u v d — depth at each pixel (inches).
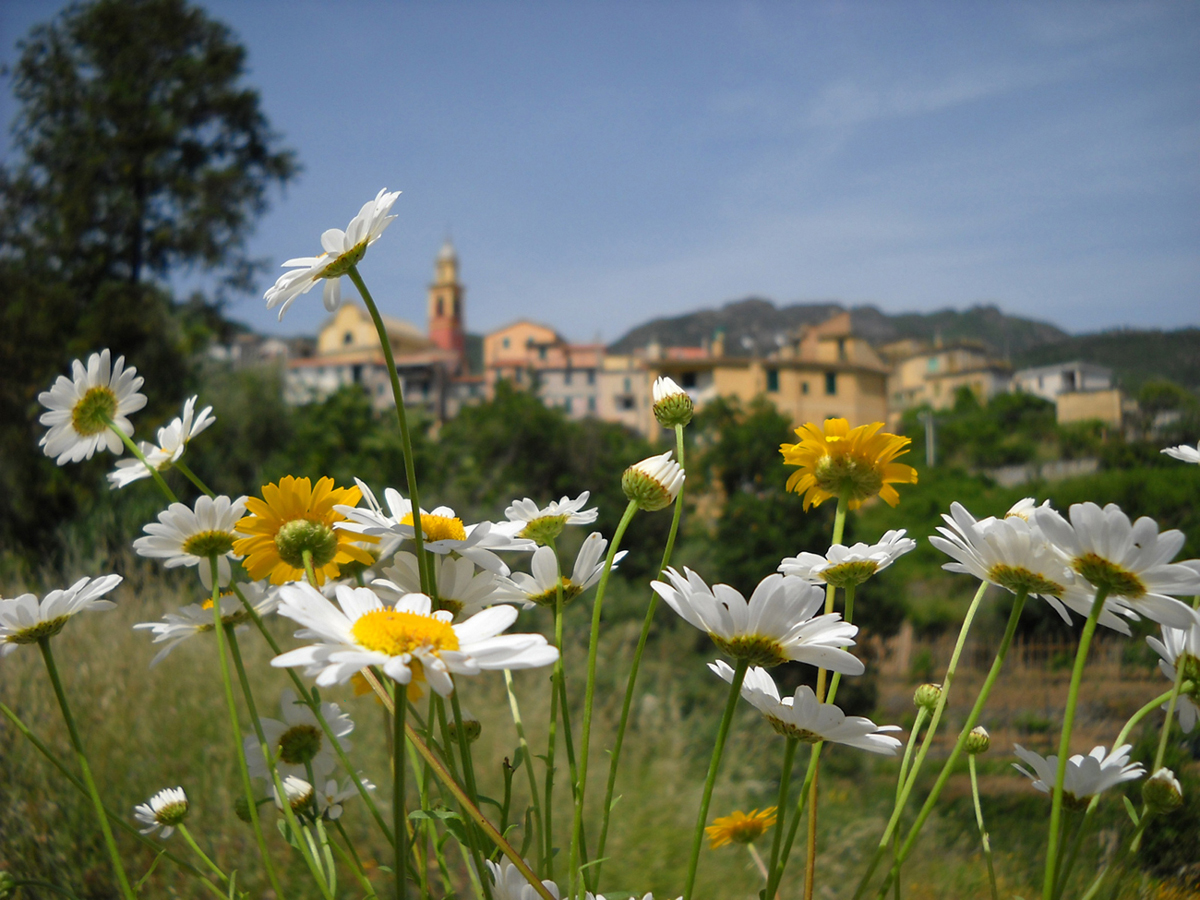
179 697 140.9
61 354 551.5
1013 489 746.8
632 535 511.2
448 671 29.4
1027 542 33.5
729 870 113.9
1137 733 92.4
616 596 303.1
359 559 41.9
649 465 42.7
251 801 39.6
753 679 38.1
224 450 534.0
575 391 1811.0
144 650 153.6
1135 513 368.5
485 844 38.9
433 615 32.6
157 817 49.0
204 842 105.9
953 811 150.5
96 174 641.0
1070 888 72.1
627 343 4623.5
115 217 630.5
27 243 622.8
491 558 38.3
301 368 1841.8
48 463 467.5
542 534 45.4
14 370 537.3
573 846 35.9
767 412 772.6
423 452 605.3
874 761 206.8
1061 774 30.6
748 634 32.7
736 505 521.7
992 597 350.6
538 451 701.3
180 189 652.7
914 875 119.6
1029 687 305.4
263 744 41.0
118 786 114.1
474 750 137.9
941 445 1212.5
